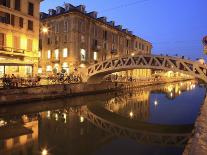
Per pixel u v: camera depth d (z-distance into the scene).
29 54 36.38
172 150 15.10
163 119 24.78
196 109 30.25
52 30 53.88
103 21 61.44
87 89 39.31
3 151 13.66
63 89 33.56
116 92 46.94
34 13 37.84
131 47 75.31
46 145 15.01
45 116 23.89
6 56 32.72
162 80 79.25
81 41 51.62
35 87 28.64
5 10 32.81
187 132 20.02
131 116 26.48
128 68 36.47
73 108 29.34
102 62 39.16
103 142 16.39
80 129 19.64
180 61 31.61
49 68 54.19
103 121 23.53
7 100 24.97
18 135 17.03
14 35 34.25
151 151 14.80
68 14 50.22
